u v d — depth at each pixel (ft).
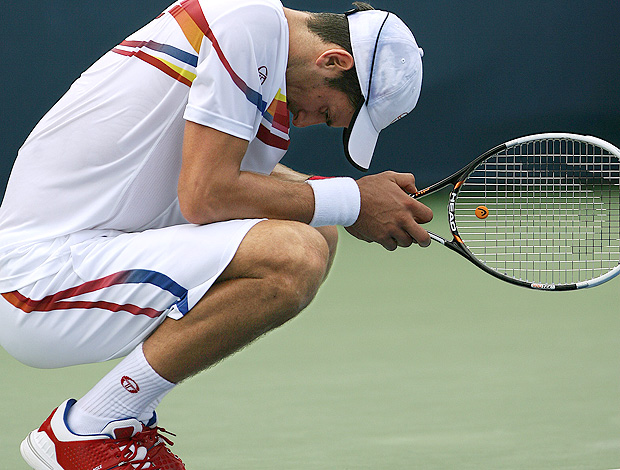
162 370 21.26
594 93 112.78
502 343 39.52
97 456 21.34
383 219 23.62
